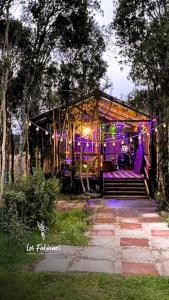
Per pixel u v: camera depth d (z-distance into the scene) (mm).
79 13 14797
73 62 18000
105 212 14500
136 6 14711
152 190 18219
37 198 10695
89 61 18109
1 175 11672
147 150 20062
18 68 14773
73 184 19203
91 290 6727
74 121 19500
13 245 8961
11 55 13086
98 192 18922
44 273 7531
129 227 11898
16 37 13703
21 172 14797
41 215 10617
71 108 19234
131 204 16422
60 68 17969
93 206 15844
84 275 7434
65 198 17844
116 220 13000
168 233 11070
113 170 24016
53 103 19406
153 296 6473
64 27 14836
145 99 16328
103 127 20109
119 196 18328
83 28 15320
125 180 19312
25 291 6613
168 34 13938
